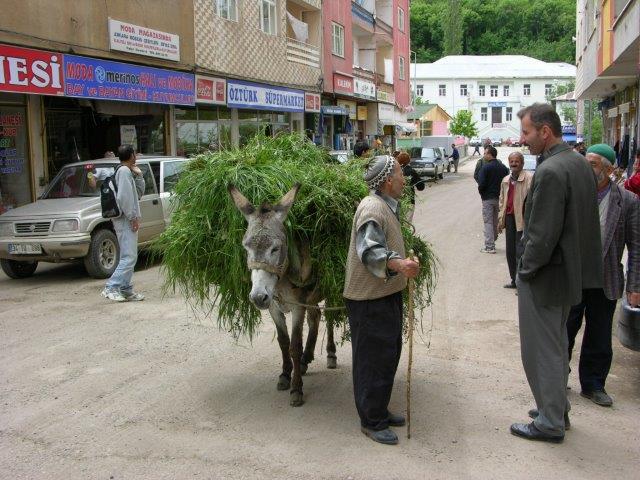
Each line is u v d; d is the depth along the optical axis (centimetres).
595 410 492
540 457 414
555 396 426
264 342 667
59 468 402
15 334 691
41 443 436
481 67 8838
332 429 457
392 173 423
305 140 570
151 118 1650
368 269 407
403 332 569
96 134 1536
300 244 484
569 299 416
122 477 391
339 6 2745
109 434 450
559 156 418
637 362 602
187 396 521
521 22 10244
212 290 616
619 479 388
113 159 1120
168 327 717
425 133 6156
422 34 10425
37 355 621
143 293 889
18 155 1309
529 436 438
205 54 1734
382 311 423
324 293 497
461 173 4372
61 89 1241
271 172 491
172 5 1593
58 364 595
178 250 507
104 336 683
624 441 438
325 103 2791
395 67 3784
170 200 545
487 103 8712
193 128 1825
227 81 1841
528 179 863
